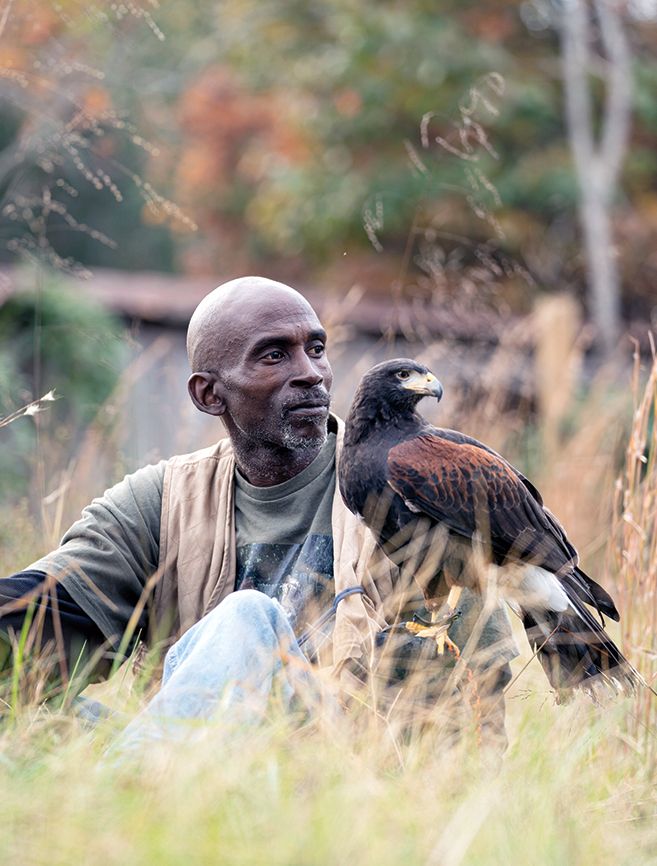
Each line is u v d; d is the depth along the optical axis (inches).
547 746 270.4
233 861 198.1
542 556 320.8
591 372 874.1
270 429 310.3
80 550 312.2
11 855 201.2
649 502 339.9
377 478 315.3
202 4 1247.5
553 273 1093.1
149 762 233.8
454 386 620.4
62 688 292.2
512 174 1125.7
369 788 225.5
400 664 290.4
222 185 1357.0
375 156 1176.8
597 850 223.5
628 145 1187.9
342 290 1161.4
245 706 248.5
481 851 211.2
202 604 313.9
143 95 1126.4
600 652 308.8
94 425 549.6
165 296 904.9
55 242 1291.8
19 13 536.7
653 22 1247.5
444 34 1163.3
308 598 303.9
